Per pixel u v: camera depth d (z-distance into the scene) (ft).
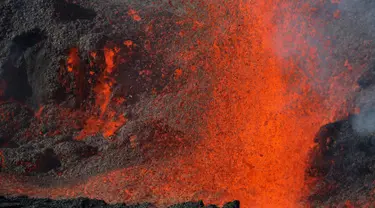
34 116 53.47
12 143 51.70
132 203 40.83
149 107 53.62
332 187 42.11
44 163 47.83
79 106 54.03
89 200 33.94
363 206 40.22
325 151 44.11
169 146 48.49
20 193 43.19
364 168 43.14
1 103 53.57
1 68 54.03
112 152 48.44
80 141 50.98
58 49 54.49
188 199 41.19
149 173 45.55
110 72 54.75
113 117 53.36
